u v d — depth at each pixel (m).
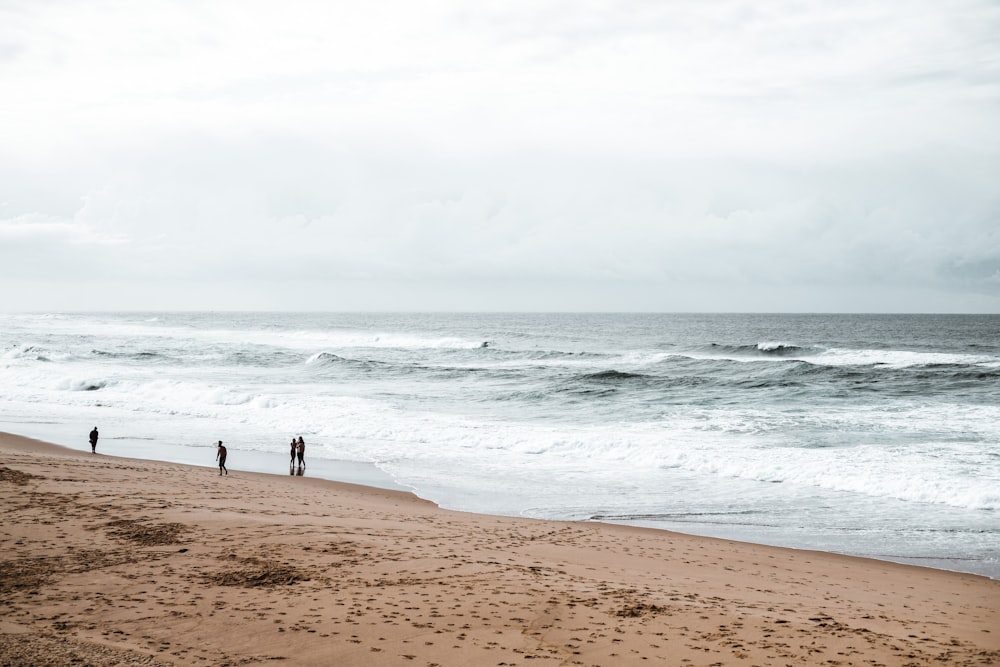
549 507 19.09
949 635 10.26
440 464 24.42
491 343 93.69
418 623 9.44
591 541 15.41
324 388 45.25
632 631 9.55
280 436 29.25
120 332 108.25
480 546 14.06
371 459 25.17
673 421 32.06
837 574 13.79
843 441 26.86
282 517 15.23
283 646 8.52
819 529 17.20
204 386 40.12
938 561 14.88
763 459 23.78
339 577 11.23
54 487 16.72
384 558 12.41
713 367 56.44
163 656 7.99
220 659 8.06
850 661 8.88
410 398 40.56
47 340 83.62
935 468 22.09
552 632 9.38
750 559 14.61
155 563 11.55
